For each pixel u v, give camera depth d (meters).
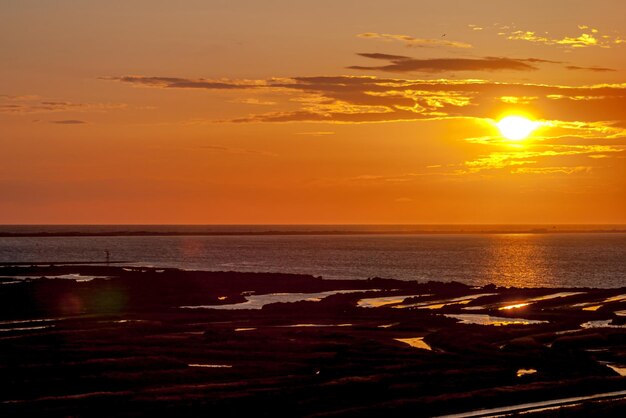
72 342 98.44
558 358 90.25
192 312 133.38
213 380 77.88
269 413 66.19
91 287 169.88
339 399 70.50
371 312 131.88
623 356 93.06
